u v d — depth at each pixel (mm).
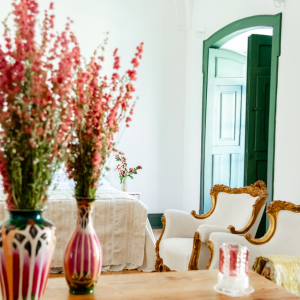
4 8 5633
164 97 6574
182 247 3303
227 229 3096
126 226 4113
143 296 1624
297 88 4105
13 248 1357
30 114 1342
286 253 2672
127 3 6352
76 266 1574
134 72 1517
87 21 6164
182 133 6676
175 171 6660
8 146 1363
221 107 5914
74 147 1560
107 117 1550
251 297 1661
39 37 5289
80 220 1598
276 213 2836
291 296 1688
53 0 5984
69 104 1471
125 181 5949
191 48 6488
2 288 1401
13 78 1304
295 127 4117
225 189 3715
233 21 5316
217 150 5918
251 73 4855
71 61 1382
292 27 4207
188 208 6500
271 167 4449
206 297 1638
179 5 6465
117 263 4078
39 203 1416
